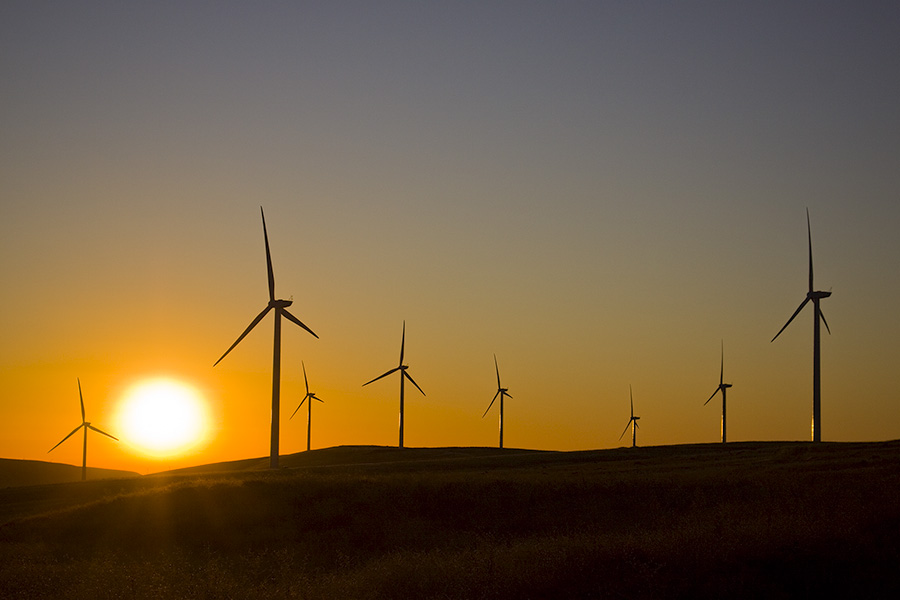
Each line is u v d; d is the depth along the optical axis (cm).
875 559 1912
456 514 4006
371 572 2250
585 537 2511
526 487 4372
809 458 6250
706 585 1784
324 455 12488
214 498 4350
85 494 6856
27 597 2188
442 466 8375
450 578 1978
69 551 3656
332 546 3547
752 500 3459
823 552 1947
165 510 4203
